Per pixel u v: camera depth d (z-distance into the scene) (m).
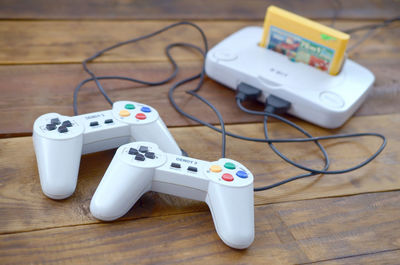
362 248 0.57
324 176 0.68
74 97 0.72
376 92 0.90
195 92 0.83
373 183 0.68
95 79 0.77
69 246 0.51
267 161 0.69
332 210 0.62
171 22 1.02
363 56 1.01
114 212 0.53
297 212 0.61
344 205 0.63
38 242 0.51
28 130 0.67
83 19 0.96
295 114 0.78
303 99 0.75
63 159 0.55
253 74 0.79
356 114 0.83
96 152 0.65
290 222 0.59
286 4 1.17
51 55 0.84
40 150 0.56
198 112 0.78
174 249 0.53
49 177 0.54
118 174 0.54
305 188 0.65
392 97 0.89
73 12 0.98
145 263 0.51
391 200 0.65
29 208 0.55
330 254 0.56
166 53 0.92
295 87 0.77
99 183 0.59
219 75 0.83
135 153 0.56
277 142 0.73
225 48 0.85
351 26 1.11
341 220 0.61
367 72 0.84
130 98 0.78
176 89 0.82
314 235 0.58
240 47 0.85
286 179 0.66
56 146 0.55
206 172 0.56
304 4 1.18
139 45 0.92
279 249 0.55
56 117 0.60
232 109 0.80
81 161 0.63
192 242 0.54
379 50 1.04
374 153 0.74
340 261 0.55
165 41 0.95
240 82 0.81
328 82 0.79
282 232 0.57
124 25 0.97
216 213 0.54
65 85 0.78
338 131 0.78
